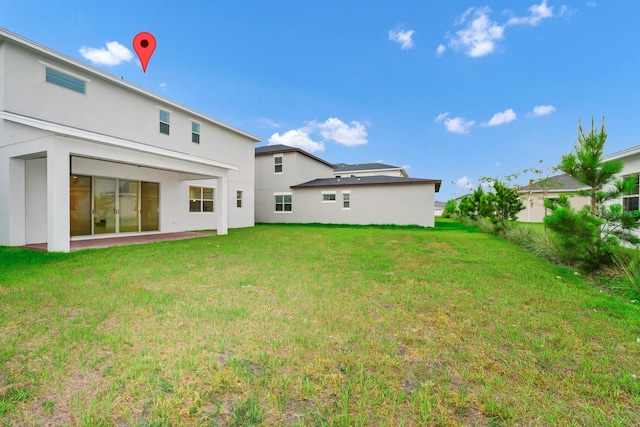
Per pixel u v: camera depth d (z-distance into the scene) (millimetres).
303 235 12047
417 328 3057
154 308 3484
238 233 12852
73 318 3180
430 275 5297
